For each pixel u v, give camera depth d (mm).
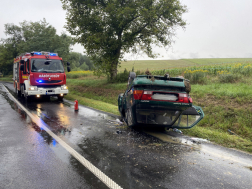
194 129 6227
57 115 8633
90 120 7773
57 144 4863
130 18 18750
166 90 5543
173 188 2967
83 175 3336
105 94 16000
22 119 7699
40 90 12234
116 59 19891
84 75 35094
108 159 4004
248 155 4348
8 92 17891
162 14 18656
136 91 5523
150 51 21859
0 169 3539
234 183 3143
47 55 12953
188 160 4023
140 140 5316
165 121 6211
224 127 6609
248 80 12117
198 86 12195
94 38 18297
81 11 20344
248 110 7008
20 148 4566
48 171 3467
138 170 3541
